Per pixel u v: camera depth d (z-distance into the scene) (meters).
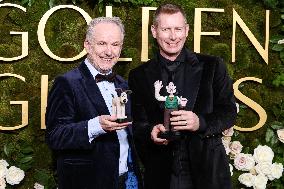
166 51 3.01
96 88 2.77
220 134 3.03
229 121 2.94
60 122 2.68
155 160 3.01
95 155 2.71
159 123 2.98
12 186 3.79
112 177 2.72
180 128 2.77
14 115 3.79
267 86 4.14
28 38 3.83
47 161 3.82
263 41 4.12
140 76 3.11
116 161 2.74
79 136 2.61
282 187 4.01
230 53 4.04
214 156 2.94
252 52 4.11
